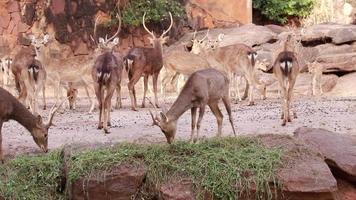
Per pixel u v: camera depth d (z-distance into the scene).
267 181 10.02
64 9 28.34
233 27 30.34
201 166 10.25
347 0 33.66
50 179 10.59
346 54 25.38
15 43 27.92
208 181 10.12
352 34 26.23
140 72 18.11
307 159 10.45
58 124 15.14
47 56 18.22
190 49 28.52
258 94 23.41
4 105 11.25
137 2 29.50
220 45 25.81
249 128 13.80
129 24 29.39
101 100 14.04
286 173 10.11
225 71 20.81
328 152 10.90
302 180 10.02
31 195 10.37
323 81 24.52
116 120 15.64
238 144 10.88
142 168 10.30
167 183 10.16
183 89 11.18
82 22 28.66
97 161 10.34
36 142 11.70
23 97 17.41
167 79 21.44
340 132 13.02
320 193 9.97
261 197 10.06
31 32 28.09
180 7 30.22
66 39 28.30
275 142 10.91
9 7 27.81
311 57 25.86
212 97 11.61
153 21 29.97
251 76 19.84
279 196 10.06
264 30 28.17
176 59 20.92
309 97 22.11
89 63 18.14
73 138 12.91
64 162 10.65
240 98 21.05
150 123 15.02
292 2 33.16
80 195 10.20
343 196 10.64
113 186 10.16
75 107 19.42
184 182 10.13
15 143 12.65
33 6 28.06
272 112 16.91
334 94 23.75
